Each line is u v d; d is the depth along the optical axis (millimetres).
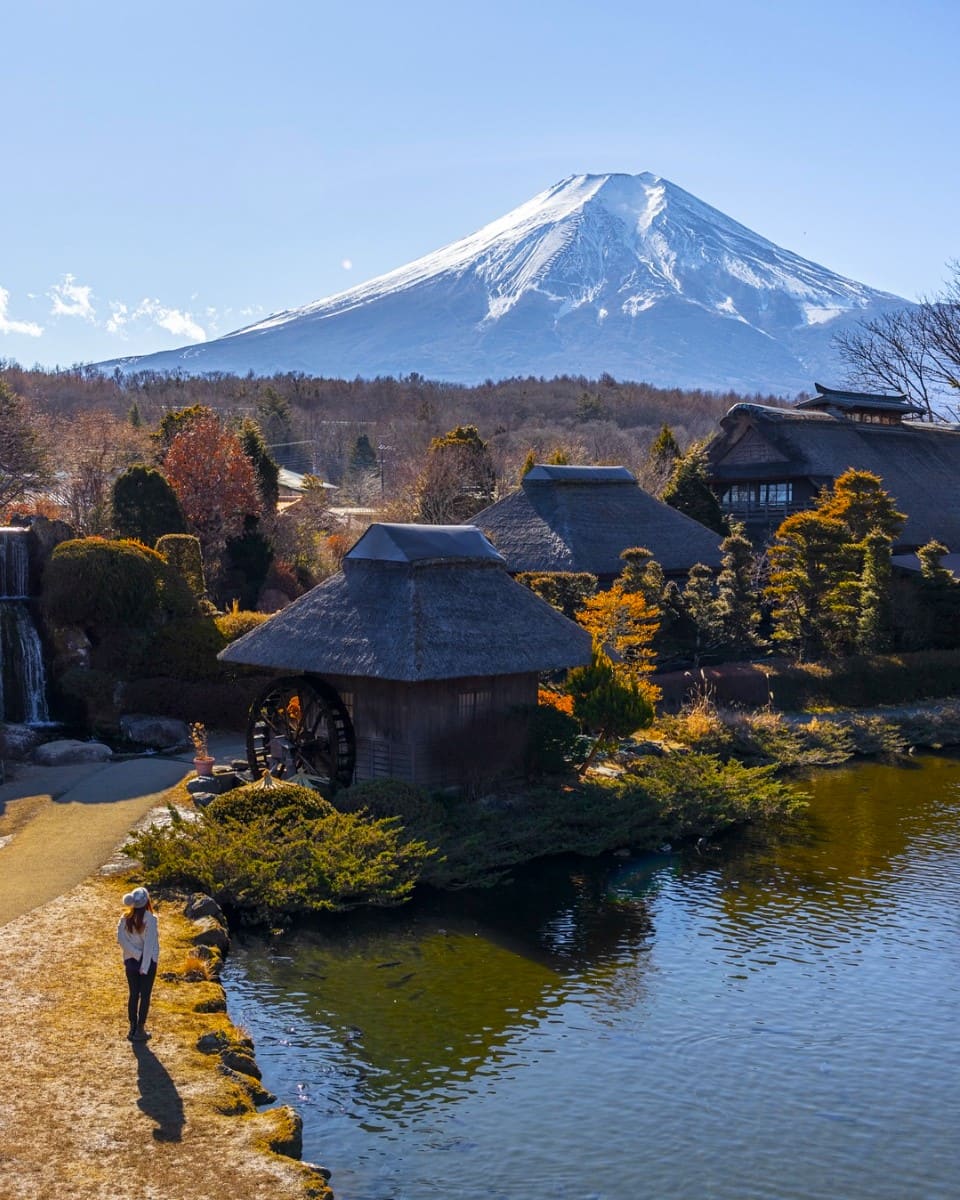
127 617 40906
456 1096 18750
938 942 26000
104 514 59500
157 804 30797
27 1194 14273
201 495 62375
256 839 27016
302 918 26547
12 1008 19234
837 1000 22906
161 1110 16500
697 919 27297
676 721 42938
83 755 35438
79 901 24125
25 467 72000
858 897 28984
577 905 28094
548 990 23047
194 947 23016
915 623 55812
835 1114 18703
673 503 69375
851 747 45094
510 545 56938
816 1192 16594
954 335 97312
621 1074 19734
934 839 34188
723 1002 22703
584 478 59531
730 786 36094
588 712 36031
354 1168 16594
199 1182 14836
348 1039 20516
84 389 189375
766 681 48781
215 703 39625
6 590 42625
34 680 40562
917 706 51781
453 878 29094
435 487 80062
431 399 193250
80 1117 16141
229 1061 18531
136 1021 18609
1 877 25312
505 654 32781
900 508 70188
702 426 174500
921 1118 18656
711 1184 16688
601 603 43406
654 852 32656
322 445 158500
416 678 30609
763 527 73125
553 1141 17594
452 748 33062
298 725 35750
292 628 34031
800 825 35688
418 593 32781
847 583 52031
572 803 33344
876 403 81500
